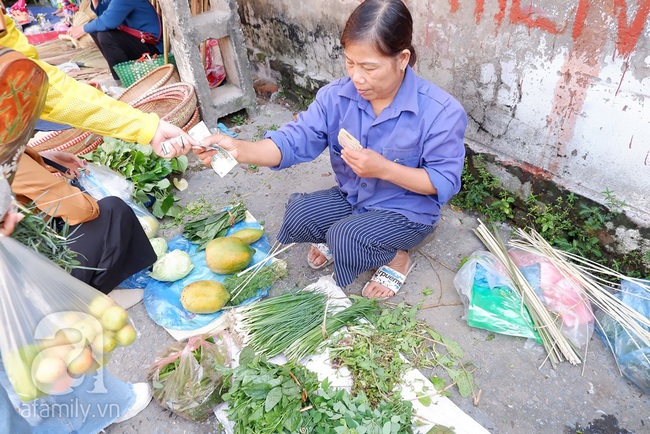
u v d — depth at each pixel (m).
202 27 3.69
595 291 2.32
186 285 2.62
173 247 2.93
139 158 3.30
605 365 2.19
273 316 2.30
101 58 5.58
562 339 2.21
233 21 3.81
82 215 2.15
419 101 2.14
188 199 3.40
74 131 3.39
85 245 2.18
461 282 2.47
